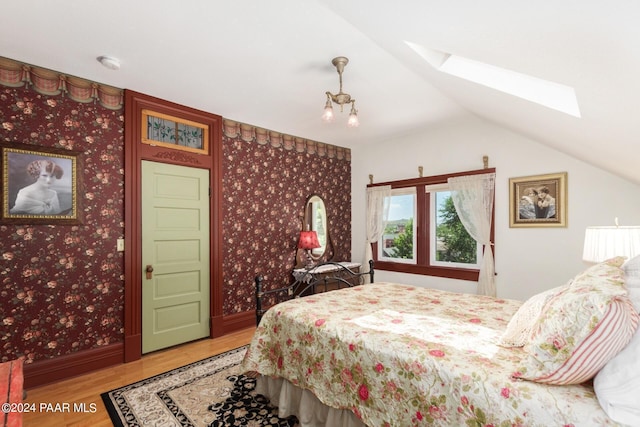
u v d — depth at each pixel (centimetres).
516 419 111
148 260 306
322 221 473
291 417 204
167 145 321
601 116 149
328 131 423
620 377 101
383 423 148
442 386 131
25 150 241
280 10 179
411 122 384
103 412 211
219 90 292
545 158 328
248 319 386
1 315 232
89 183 271
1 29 198
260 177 402
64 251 259
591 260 212
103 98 279
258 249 398
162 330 315
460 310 216
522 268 343
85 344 267
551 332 114
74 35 204
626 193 284
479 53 134
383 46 198
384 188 464
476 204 370
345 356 169
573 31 89
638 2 64
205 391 235
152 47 219
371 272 338
